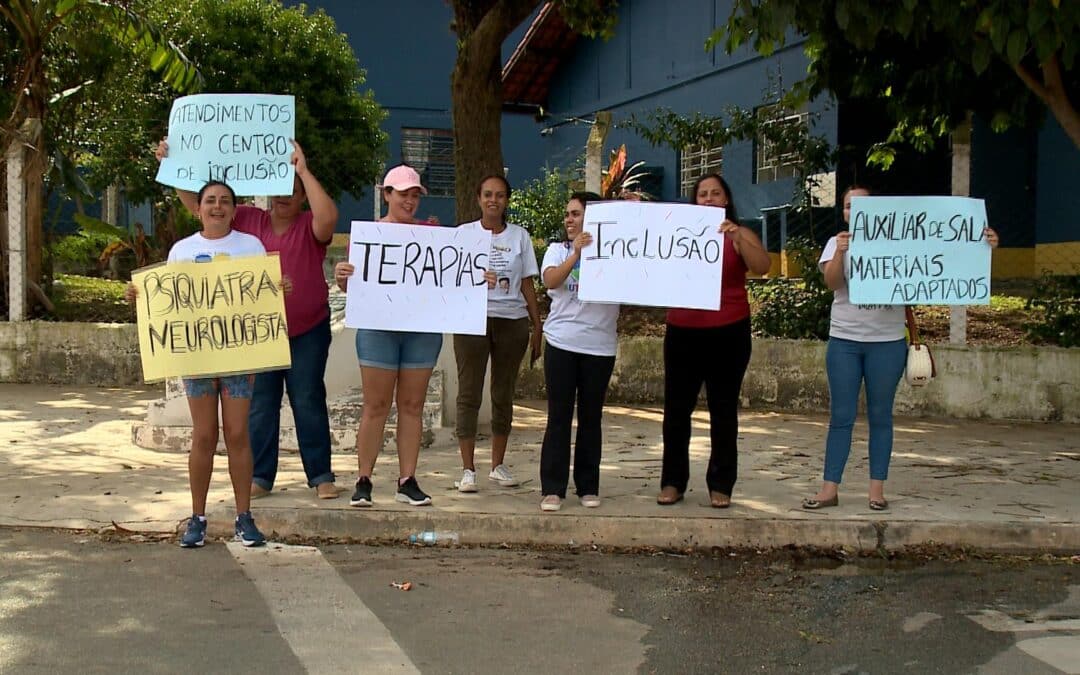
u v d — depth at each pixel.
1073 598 5.27
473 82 11.50
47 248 13.38
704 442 8.81
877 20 7.58
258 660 4.26
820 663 4.36
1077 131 9.20
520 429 9.33
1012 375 10.16
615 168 16.31
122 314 13.18
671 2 20.72
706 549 6.06
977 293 6.23
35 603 4.88
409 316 6.27
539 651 4.44
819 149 12.41
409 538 6.09
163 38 11.99
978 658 4.42
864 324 6.33
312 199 6.25
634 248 6.12
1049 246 16.36
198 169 6.39
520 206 15.46
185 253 5.72
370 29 25.12
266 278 5.67
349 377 8.96
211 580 5.28
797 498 6.72
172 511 6.41
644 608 5.02
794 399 10.63
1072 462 8.09
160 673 4.10
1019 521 6.22
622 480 7.25
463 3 11.97
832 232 15.29
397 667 4.23
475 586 5.30
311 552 5.83
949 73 9.62
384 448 8.16
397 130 25.33
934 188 16.61
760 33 7.83
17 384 11.52
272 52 17.19
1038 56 7.39
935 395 10.28
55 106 13.91
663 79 21.03
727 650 4.48
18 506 6.48
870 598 5.23
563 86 24.66
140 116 15.77
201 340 5.62
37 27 12.20
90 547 5.80
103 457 7.93
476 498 6.60
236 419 5.76
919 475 7.54
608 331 6.37
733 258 6.26
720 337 6.28
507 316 6.87
